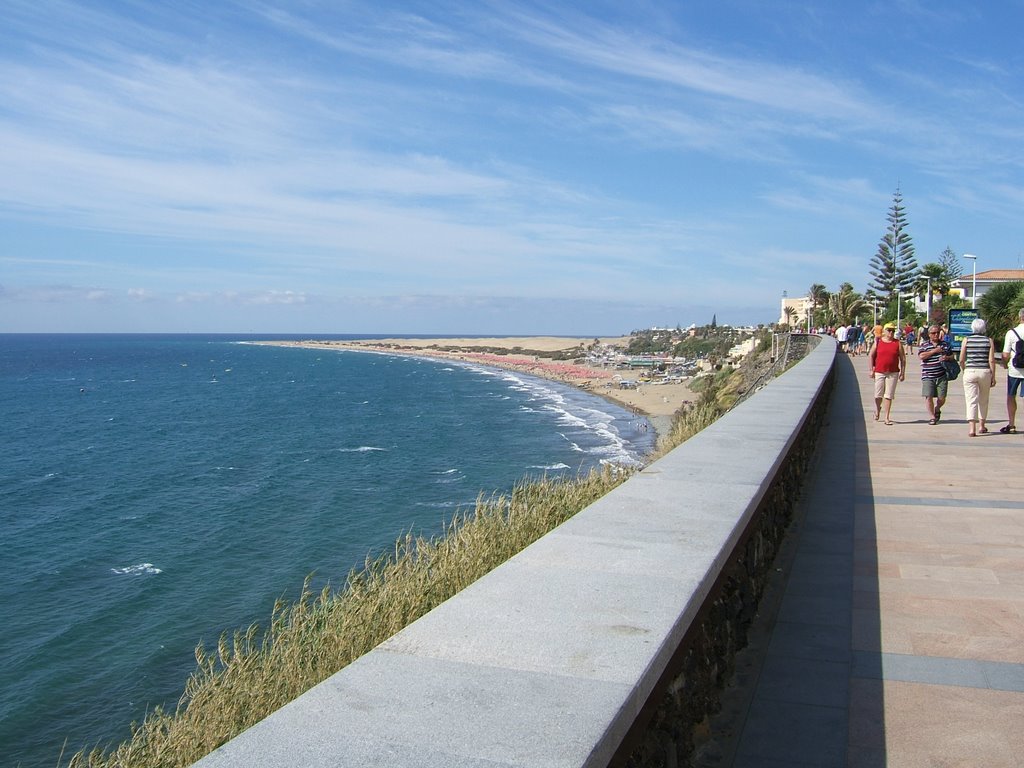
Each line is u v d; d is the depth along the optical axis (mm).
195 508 34062
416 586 5551
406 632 2168
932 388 11859
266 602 21891
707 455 5160
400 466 43812
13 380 125000
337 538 28297
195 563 25750
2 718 15797
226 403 87438
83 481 41125
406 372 154125
